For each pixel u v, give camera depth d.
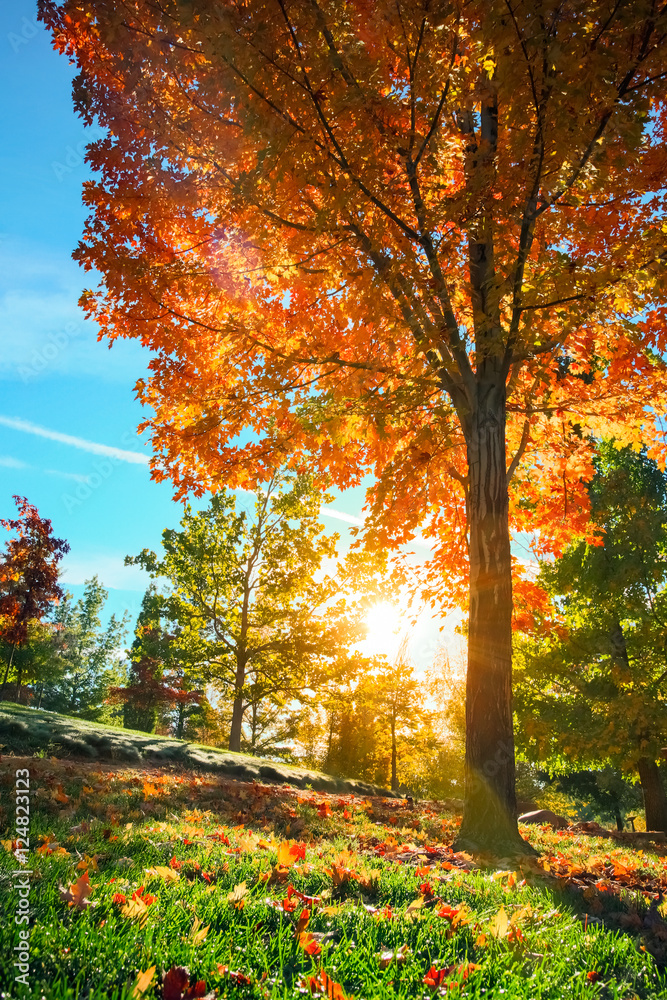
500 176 6.73
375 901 3.28
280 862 3.66
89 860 3.18
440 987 2.11
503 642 6.98
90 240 7.59
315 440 9.11
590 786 30.91
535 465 11.09
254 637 23.50
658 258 6.62
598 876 4.91
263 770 11.69
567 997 2.25
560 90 5.63
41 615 19.91
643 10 5.36
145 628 25.95
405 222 7.82
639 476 18.86
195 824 5.66
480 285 7.96
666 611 16.42
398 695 30.64
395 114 6.63
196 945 2.23
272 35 6.05
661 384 8.84
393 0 5.89
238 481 9.55
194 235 8.22
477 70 6.46
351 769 32.12
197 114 7.20
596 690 17.11
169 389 8.74
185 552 23.11
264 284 8.88
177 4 5.75
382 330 8.39
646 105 5.61
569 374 9.75
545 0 5.30
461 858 5.39
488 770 6.54
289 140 6.23
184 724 42.78
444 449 9.46
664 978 2.63
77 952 2.03
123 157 7.22
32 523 19.22
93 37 6.92
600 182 6.86
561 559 17.89
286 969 2.19
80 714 47.59
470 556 7.41
